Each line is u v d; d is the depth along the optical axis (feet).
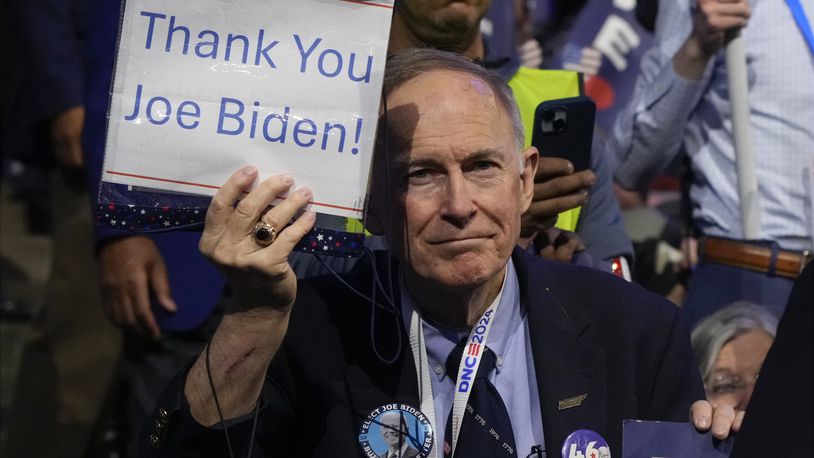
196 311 25.67
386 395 16.33
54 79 31.01
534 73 23.04
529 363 16.78
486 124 15.72
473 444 16.02
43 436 32.32
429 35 22.61
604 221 23.25
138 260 25.94
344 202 14.83
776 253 23.86
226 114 14.83
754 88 24.73
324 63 14.92
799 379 12.66
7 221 40.24
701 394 17.44
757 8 24.88
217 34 14.90
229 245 14.39
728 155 25.12
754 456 12.81
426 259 15.78
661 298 17.85
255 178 14.60
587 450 16.07
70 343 32.42
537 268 17.51
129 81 14.83
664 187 31.60
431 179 15.78
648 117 25.85
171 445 15.21
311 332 16.79
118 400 30.71
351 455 16.01
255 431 15.55
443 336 16.62
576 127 20.70
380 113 16.05
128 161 14.78
